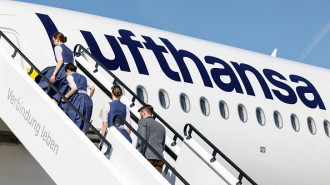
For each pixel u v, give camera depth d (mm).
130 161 9133
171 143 12172
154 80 15703
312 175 18281
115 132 9539
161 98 15734
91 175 8766
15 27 14672
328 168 18531
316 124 18641
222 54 18234
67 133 9188
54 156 9336
